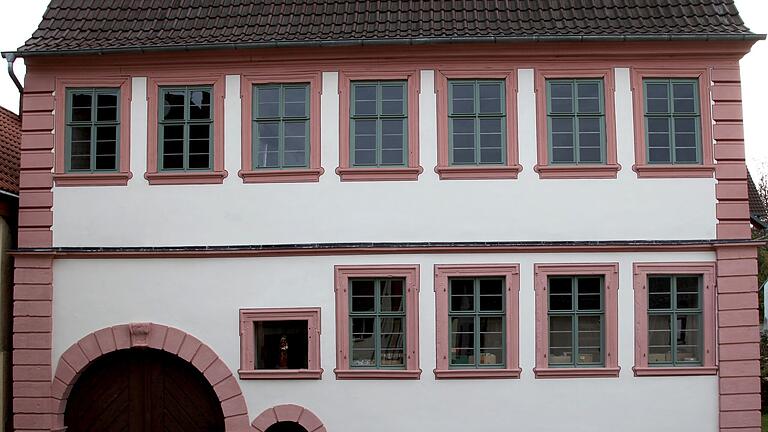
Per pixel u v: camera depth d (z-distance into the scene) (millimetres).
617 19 12438
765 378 18656
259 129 12383
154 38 12406
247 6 13070
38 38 12562
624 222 12055
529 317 12016
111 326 12188
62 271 12297
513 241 12008
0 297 12516
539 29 12195
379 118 12266
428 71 12258
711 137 12180
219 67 12383
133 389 12523
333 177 12148
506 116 12203
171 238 12211
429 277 12047
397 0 13055
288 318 12094
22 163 12367
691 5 12695
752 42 12055
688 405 11961
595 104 12266
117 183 12305
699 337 12125
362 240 12078
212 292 12164
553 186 12086
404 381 11992
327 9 12938
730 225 12062
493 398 11969
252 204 12188
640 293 12008
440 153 12117
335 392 12008
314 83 12273
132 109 12391
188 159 12359
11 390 12805
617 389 11969
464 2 12922
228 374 12062
